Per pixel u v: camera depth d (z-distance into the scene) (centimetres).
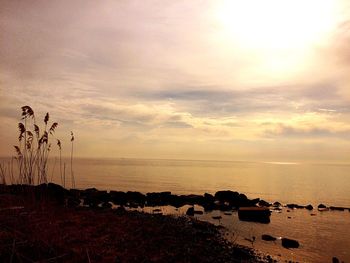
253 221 2272
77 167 9894
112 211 2011
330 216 2656
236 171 11844
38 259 823
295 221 2361
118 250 1065
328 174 11125
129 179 6119
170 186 5081
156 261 1040
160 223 1764
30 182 1587
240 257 1330
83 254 938
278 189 5122
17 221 1121
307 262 1405
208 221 2202
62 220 1346
